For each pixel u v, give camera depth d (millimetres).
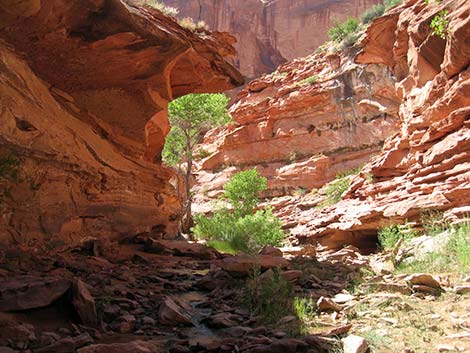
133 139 10953
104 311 4273
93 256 8039
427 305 4438
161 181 12320
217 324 4082
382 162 15141
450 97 12492
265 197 31625
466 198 10211
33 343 3344
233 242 14219
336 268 7090
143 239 10570
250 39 51375
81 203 8641
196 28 12141
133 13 8445
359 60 20156
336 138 30234
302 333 3717
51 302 4098
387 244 9547
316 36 49719
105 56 8969
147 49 9227
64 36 8008
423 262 6719
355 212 14242
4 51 7203
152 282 6164
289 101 32656
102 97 9992
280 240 15281
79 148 8680
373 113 28844
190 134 25375
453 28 12328
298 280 5754
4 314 3766
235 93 47875
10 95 6855
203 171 36594
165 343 3578
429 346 3311
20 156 6848
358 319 4098
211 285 5844
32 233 7141
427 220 10164
